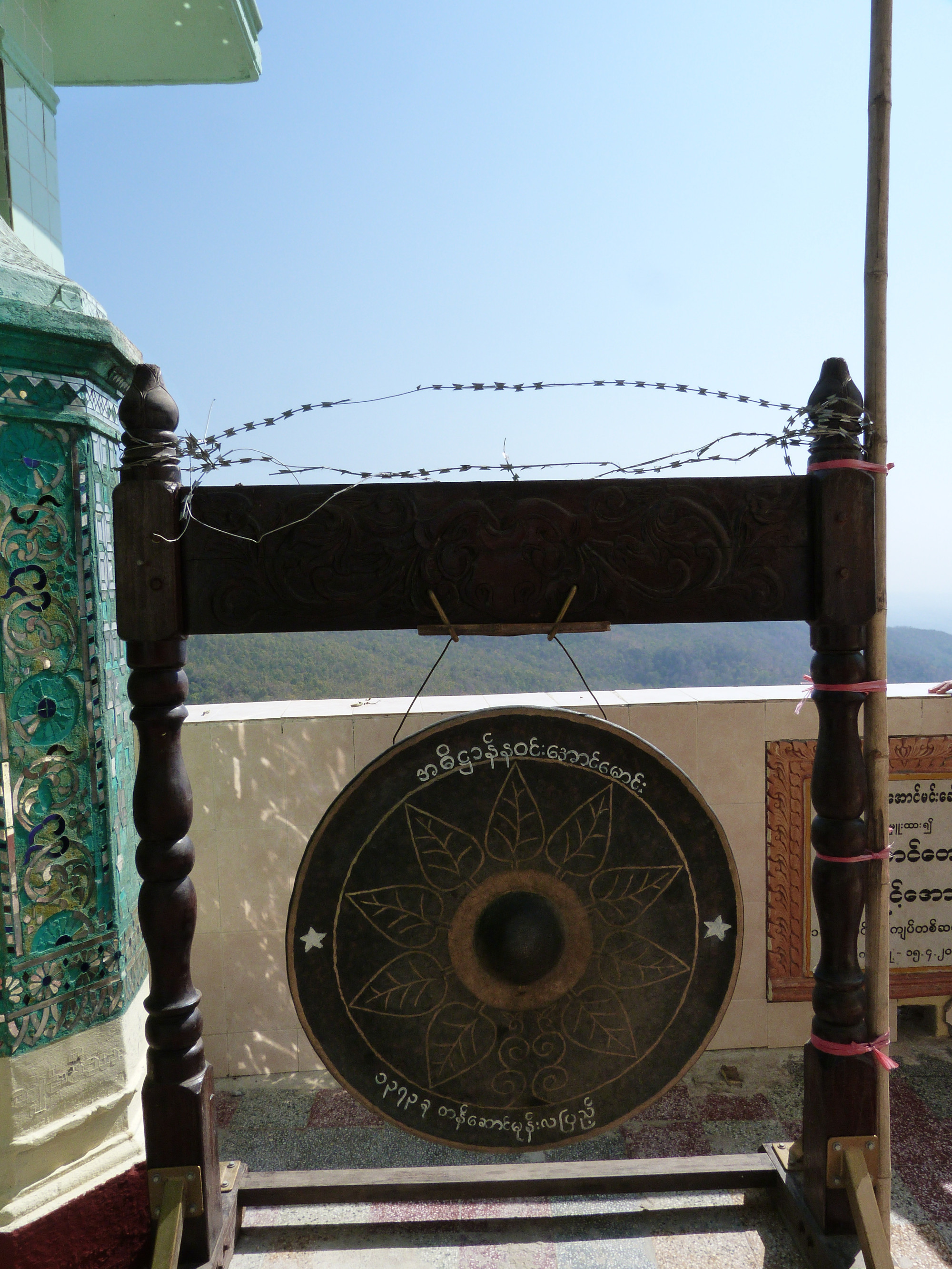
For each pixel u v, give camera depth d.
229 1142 2.50
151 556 1.83
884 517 1.94
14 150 2.49
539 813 1.94
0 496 1.88
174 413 1.86
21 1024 1.90
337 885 1.91
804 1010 2.79
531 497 1.87
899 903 2.79
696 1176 2.08
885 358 1.92
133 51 3.12
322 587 1.87
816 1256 1.93
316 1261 2.03
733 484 1.89
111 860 2.04
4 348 1.86
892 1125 2.50
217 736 2.71
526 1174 2.08
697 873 1.96
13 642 1.89
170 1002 1.88
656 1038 1.97
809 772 2.78
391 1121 1.94
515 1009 1.96
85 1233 1.94
